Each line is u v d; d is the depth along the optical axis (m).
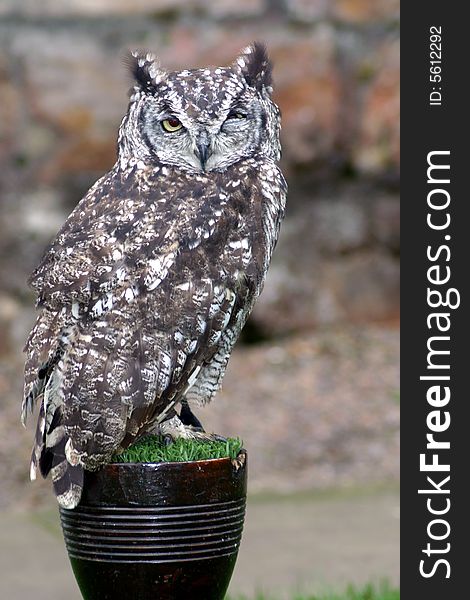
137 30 16.44
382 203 17.28
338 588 10.32
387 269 17.36
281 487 13.41
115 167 7.99
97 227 7.36
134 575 7.11
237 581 10.59
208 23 16.52
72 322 7.02
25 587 10.52
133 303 7.06
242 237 7.57
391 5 16.83
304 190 17.16
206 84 7.85
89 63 16.39
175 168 7.75
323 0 16.78
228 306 7.41
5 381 15.42
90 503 7.07
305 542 11.64
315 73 16.78
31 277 7.33
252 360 16.34
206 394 7.79
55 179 16.53
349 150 17.02
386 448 14.19
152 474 7.00
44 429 6.98
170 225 7.37
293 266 17.11
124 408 6.84
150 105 7.81
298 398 15.29
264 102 8.10
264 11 16.66
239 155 7.92
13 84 16.34
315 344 16.73
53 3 16.30
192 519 7.08
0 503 12.93
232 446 7.35
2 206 16.45
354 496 13.05
